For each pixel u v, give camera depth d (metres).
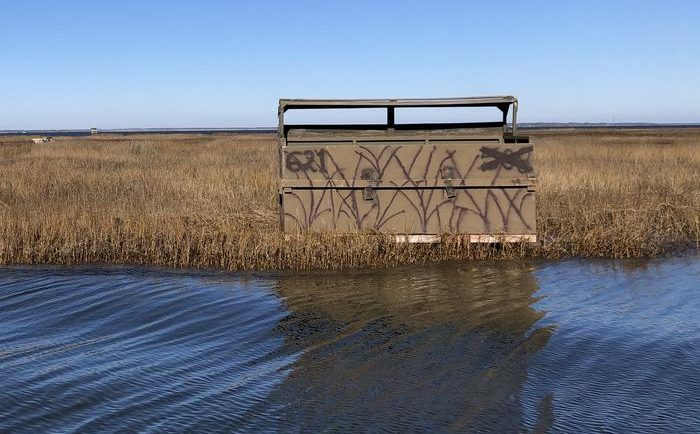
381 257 11.48
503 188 11.66
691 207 14.79
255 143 46.56
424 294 9.58
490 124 12.79
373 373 6.73
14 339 7.92
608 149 31.42
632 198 15.92
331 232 11.56
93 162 27.05
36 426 5.68
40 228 12.80
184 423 5.71
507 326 8.14
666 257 11.94
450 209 11.71
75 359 7.24
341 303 9.20
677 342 7.56
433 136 12.77
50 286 10.26
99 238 12.35
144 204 15.31
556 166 22.27
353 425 5.64
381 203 11.73
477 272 10.81
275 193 16.70
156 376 6.74
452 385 6.43
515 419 5.73
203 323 8.45
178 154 32.44
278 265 11.30
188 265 11.52
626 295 9.50
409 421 5.70
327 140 12.74
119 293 9.85
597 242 12.18
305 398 6.18
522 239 11.68
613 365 6.90
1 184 18.62
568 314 8.61
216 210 14.55
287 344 7.63
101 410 5.97
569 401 6.07
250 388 6.41
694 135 70.62
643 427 5.57
